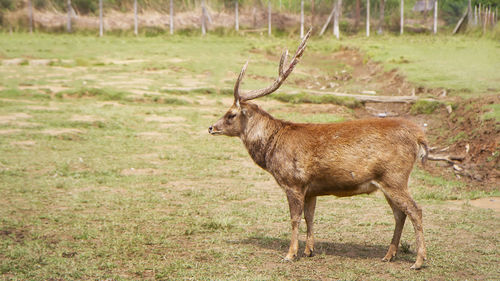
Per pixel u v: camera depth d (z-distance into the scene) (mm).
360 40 51531
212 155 18422
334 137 8938
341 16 63219
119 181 14914
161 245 9922
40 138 19609
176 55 41812
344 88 30969
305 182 9109
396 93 28031
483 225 11203
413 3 69438
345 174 8828
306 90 29234
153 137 20859
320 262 9125
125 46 47281
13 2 58844
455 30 55312
